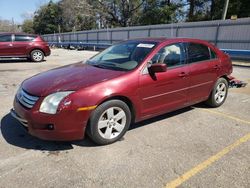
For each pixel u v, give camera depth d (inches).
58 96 131.3
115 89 141.6
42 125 131.3
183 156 137.4
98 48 1072.2
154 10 1550.2
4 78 347.6
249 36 693.9
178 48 179.8
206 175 120.5
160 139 157.2
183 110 212.5
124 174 120.3
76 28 2364.7
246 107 225.5
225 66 216.7
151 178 117.6
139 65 156.2
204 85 199.2
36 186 111.0
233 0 1214.3
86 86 136.3
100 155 136.8
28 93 139.6
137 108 155.7
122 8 1849.2
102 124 142.7
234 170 124.9
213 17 1331.2
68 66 181.2
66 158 133.4
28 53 538.9
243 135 165.5
